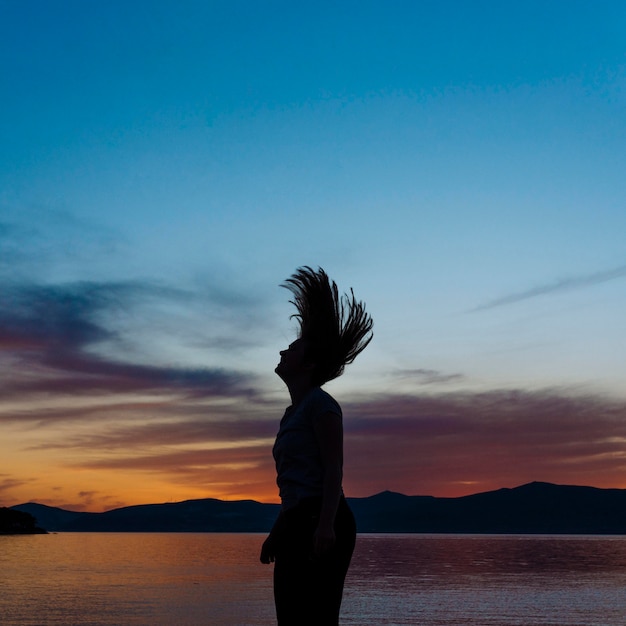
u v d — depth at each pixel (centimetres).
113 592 3381
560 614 2588
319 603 287
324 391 307
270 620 2397
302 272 331
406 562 7031
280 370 325
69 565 5859
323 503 288
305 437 300
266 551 312
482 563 6819
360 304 328
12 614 2517
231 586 3800
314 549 284
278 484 309
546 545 14238
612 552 9938
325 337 318
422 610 2711
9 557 7138
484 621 2405
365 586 3909
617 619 2458
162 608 2719
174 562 6538
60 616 2467
